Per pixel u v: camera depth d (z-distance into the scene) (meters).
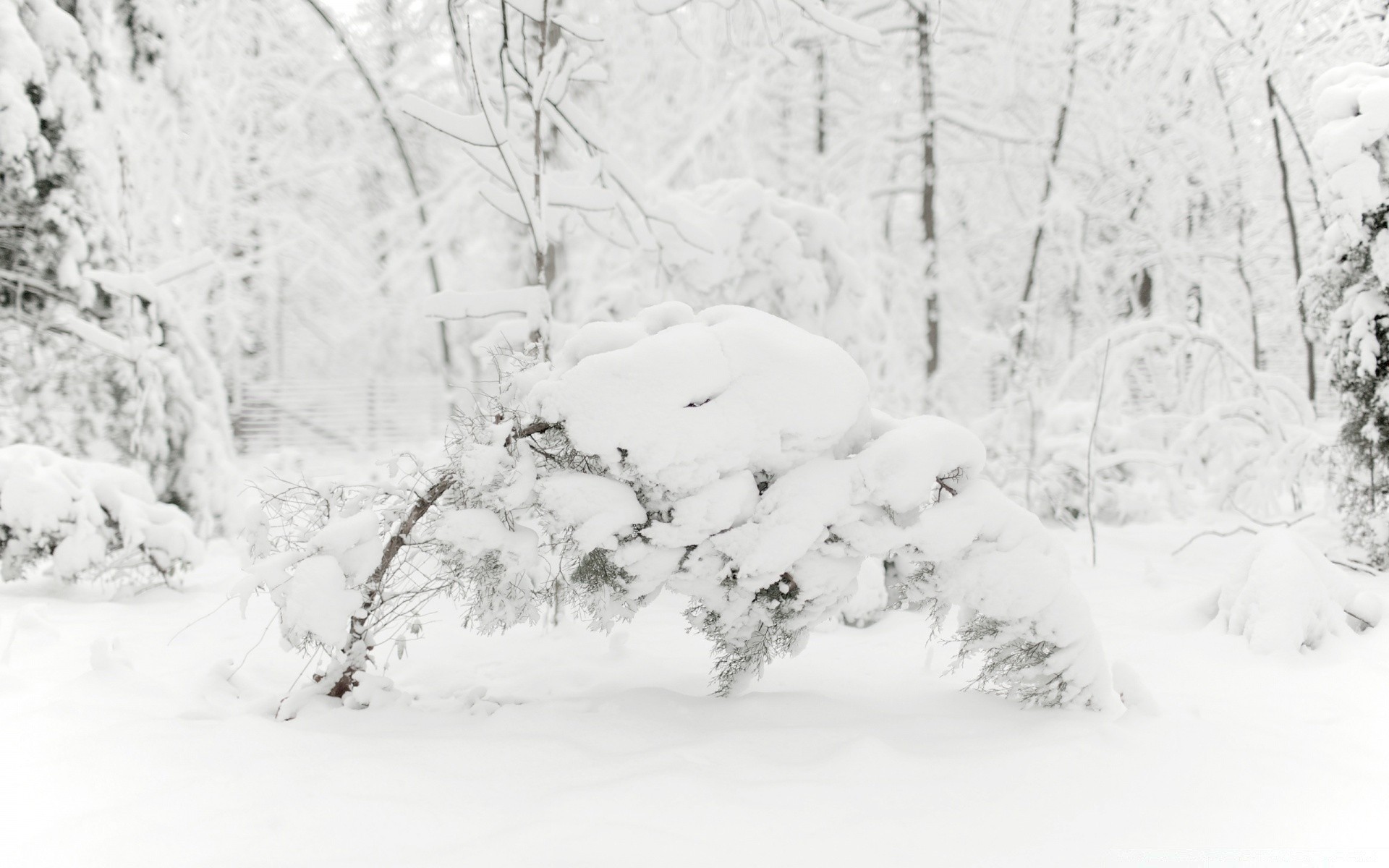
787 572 3.27
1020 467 9.05
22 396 7.55
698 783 2.52
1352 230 6.01
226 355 14.91
